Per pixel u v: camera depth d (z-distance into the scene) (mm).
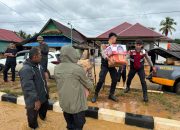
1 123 5320
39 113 5402
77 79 3873
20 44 30297
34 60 4672
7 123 5332
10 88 8852
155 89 10016
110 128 5270
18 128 5066
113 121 5668
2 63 13820
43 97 4938
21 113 6039
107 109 6035
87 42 32250
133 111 6242
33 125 4930
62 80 3898
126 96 7762
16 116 5797
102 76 6801
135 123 5445
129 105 6770
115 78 7035
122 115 5645
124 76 9664
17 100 6895
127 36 26156
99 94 7855
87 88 4008
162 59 9648
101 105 6664
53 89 8625
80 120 3965
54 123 5383
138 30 28672
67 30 33562
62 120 5590
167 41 28609
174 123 5285
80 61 7297
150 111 6297
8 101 7070
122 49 6582
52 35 30891
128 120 5508
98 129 5176
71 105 3855
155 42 27547
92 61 8406
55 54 11492
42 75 4941
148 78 9406
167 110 6449
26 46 30234
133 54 7320
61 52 3963
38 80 4824
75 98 3857
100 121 5703
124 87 9172
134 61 7297
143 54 7270
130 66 7648
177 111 6391
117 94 7918
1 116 5773
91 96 7516
